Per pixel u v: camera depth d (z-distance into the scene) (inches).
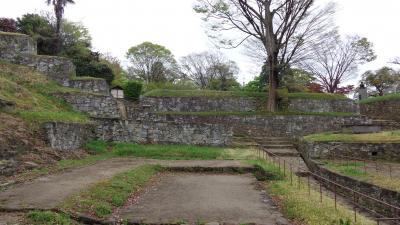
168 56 2251.5
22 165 460.1
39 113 621.6
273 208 343.3
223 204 350.9
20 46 920.3
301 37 1185.4
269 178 544.4
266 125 1052.5
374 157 730.8
